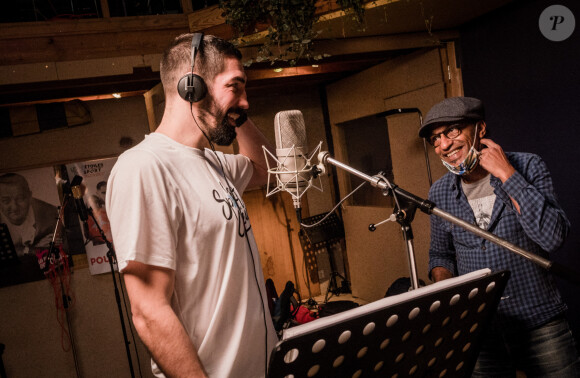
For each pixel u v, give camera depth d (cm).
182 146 103
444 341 94
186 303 97
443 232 183
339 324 74
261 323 108
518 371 281
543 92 265
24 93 300
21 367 331
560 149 261
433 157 343
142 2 322
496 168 148
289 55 275
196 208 98
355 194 480
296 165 126
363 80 418
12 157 330
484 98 307
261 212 490
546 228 142
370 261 450
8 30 257
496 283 93
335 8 231
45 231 336
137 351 352
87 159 345
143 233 88
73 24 269
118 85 322
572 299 268
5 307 328
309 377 76
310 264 510
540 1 258
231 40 250
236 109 107
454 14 278
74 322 340
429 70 335
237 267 103
